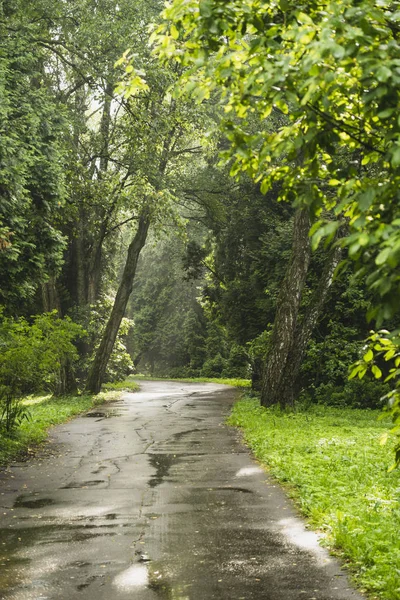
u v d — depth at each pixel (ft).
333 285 87.76
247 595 18.39
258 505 29.27
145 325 261.24
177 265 243.19
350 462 38.06
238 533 24.68
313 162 14.60
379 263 10.31
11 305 64.69
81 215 116.78
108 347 111.86
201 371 225.97
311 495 29.37
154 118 90.53
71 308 117.39
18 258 62.75
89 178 100.58
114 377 154.20
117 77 86.53
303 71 12.41
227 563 21.20
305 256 74.08
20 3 75.10
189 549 22.86
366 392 80.79
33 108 67.31
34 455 46.47
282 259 97.66
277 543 23.21
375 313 11.83
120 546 23.47
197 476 36.94
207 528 25.58
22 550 23.26
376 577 18.85
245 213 116.67
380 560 19.97
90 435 57.67
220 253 129.49
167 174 107.24
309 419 64.69
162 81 83.71
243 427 60.95
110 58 87.56
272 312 105.19
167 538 24.34
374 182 13.44
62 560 21.99
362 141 14.55
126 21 87.35
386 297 11.57
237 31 14.42
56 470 40.27
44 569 21.09
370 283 11.49
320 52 11.58
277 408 71.26
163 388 148.87
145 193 93.09
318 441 46.83
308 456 40.75
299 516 26.99
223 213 120.98
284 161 15.78
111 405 94.27
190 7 14.40
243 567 20.76
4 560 22.13
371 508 26.63
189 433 57.98
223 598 18.24
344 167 14.64
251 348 101.45
